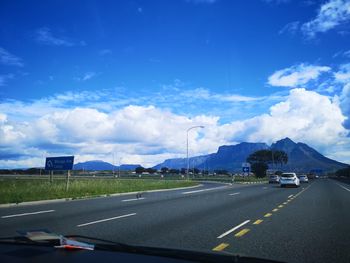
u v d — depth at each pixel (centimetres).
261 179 9788
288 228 1287
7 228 1289
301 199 2620
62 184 3703
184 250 595
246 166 9200
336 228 1294
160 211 1817
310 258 853
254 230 1240
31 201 2386
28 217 1602
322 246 987
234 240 1061
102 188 3466
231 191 3722
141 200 2530
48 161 3584
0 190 2845
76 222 1433
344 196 2962
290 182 4825
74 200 2595
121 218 1549
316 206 2091
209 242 1027
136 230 1234
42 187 3266
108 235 1138
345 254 895
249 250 933
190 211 1816
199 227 1300
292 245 998
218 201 2428
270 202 2356
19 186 3419
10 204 2211
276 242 1037
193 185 5297
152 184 4634
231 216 1617
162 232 1193
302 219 1526
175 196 2939
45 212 1802
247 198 2708
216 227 1300
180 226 1323
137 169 17388
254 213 1734
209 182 7206
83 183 3834
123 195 3155
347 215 1672
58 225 1355
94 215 1661
